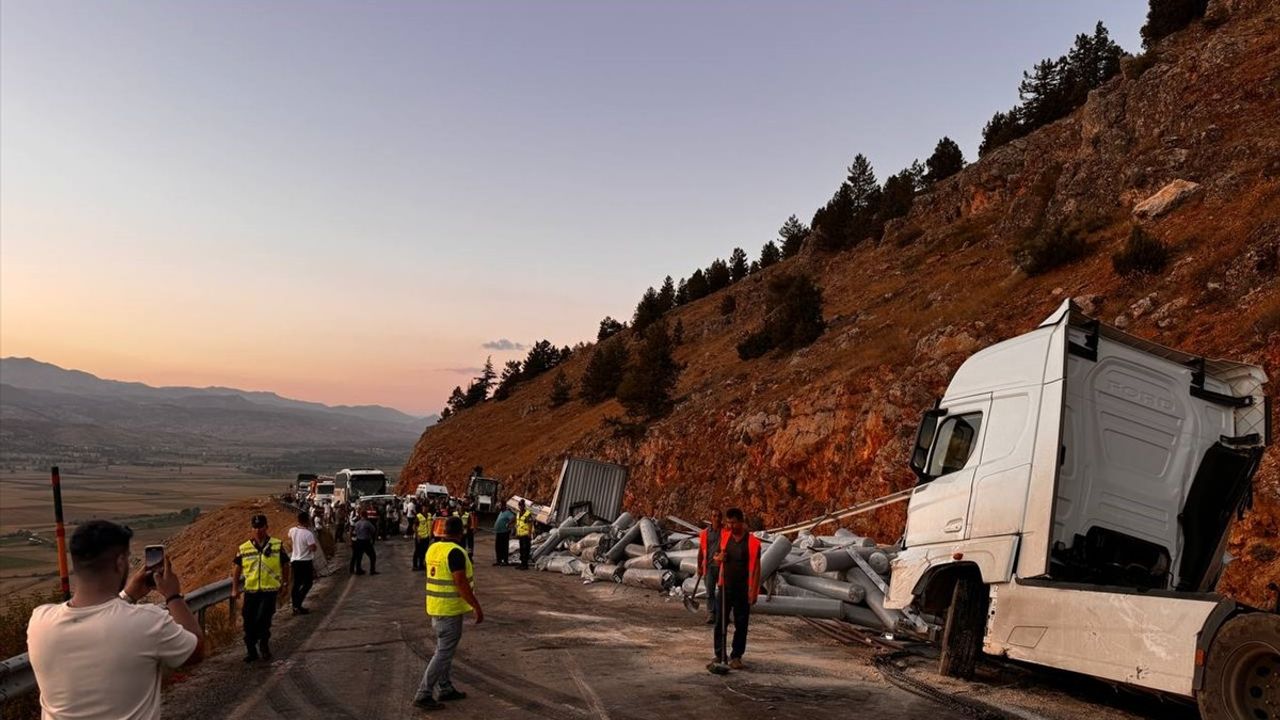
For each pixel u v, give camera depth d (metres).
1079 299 24.39
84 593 2.99
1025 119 60.53
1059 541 8.00
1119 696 7.80
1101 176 34.19
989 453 8.52
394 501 38.47
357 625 12.53
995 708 7.34
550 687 8.17
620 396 50.84
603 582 18.27
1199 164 28.41
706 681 8.42
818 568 13.08
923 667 9.34
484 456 73.50
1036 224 36.97
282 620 13.25
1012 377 8.61
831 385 30.52
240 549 9.95
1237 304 18.45
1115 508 8.13
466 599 7.50
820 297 45.47
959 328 28.44
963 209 50.94
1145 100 34.62
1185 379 8.50
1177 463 8.33
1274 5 33.97
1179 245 24.02
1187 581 8.20
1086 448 8.17
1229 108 29.94
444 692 7.64
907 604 9.05
